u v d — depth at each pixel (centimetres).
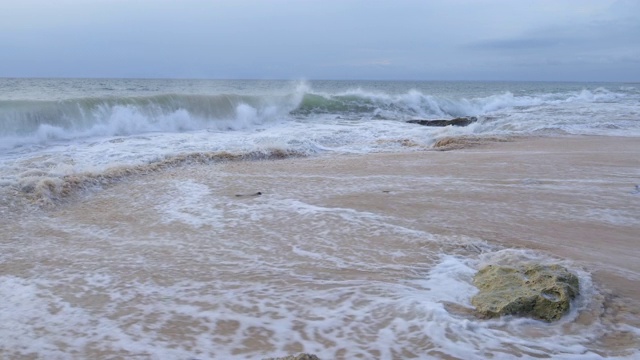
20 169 990
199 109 1831
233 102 1952
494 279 475
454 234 646
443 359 353
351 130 1766
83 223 707
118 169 981
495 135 1605
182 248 598
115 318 422
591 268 529
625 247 609
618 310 435
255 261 553
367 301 446
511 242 618
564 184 932
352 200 811
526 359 354
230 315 424
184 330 400
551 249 593
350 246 600
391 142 1509
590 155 1252
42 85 4809
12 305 449
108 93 3309
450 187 905
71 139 1423
